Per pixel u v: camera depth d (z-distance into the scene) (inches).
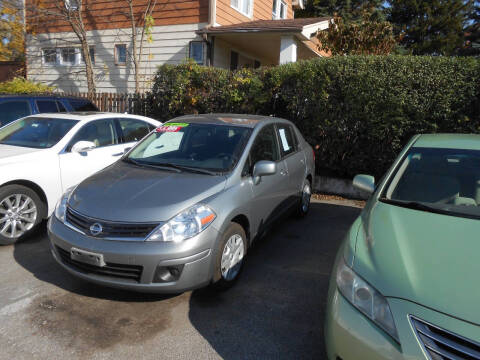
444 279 77.6
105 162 208.2
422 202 115.0
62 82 577.0
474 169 123.9
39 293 132.1
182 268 114.7
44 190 178.7
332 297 88.1
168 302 129.2
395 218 103.4
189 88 324.5
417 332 71.8
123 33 521.3
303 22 447.8
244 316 122.2
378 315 77.0
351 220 229.0
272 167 145.9
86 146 191.2
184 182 135.9
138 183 137.4
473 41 1100.5
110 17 527.2
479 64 231.9
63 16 507.8
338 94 269.1
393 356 71.6
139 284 114.4
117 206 122.5
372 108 257.4
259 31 409.7
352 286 83.8
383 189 123.9
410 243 90.2
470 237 91.1
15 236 170.2
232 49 513.7
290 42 415.5
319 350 106.2
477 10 1150.3
